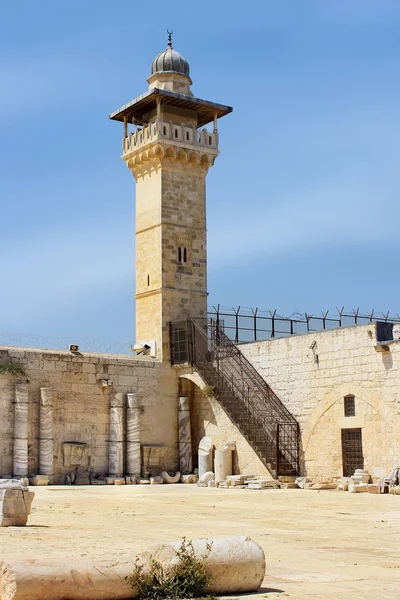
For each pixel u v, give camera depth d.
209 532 20.59
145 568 12.02
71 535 19.22
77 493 38.41
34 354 49.03
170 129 55.62
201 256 56.31
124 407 51.66
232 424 49.78
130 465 50.88
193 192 56.72
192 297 55.38
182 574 12.04
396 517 25.75
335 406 43.72
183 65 57.38
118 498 34.69
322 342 44.97
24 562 11.33
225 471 48.16
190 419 53.34
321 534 20.69
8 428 47.44
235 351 50.53
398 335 42.97
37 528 20.94
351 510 28.47
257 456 47.28
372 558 16.22
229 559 12.41
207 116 59.69
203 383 51.72
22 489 21.84
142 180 57.00
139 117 58.66
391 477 38.69
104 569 11.68
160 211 54.84
